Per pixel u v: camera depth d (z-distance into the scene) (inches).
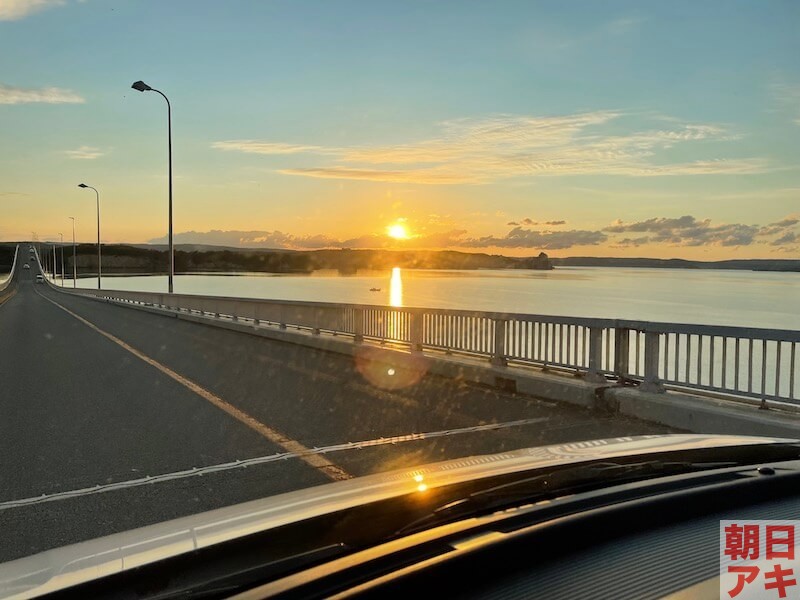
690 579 77.7
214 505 198.7
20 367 535.5
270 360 568.1
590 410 341.4
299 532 82.5
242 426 306.3
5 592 67.2
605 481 109.6
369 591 69.5
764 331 274.8
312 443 273.4
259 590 70.3
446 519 92.0
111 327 994.7
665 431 292.2
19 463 247.6
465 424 309.7
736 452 124.5
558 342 422.6
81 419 326.0
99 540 81.7
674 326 317.1
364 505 88.5
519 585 77.2
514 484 101.3
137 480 224.4
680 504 95.4
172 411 343.3
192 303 1181.1
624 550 85.7
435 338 497.0
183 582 73.4
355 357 573.3
